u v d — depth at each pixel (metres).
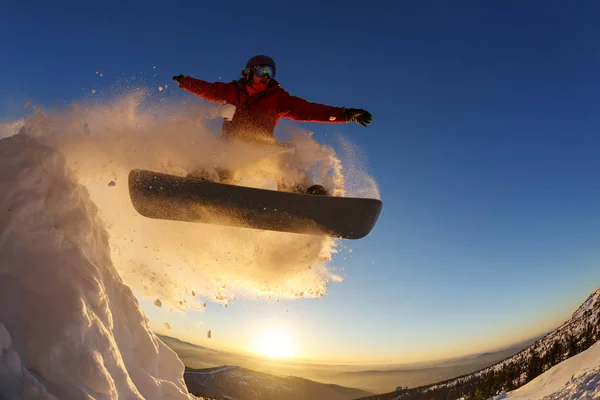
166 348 3.96
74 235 3.34
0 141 3.50
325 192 5.53
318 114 5.66
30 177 3.29
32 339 2.75
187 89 5.55
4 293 2.90
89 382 2.74
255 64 5.51
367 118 5.65
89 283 3.15
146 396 3.42
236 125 5.56
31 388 2.54
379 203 5.29
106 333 3.10
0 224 3.10
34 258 3.07
